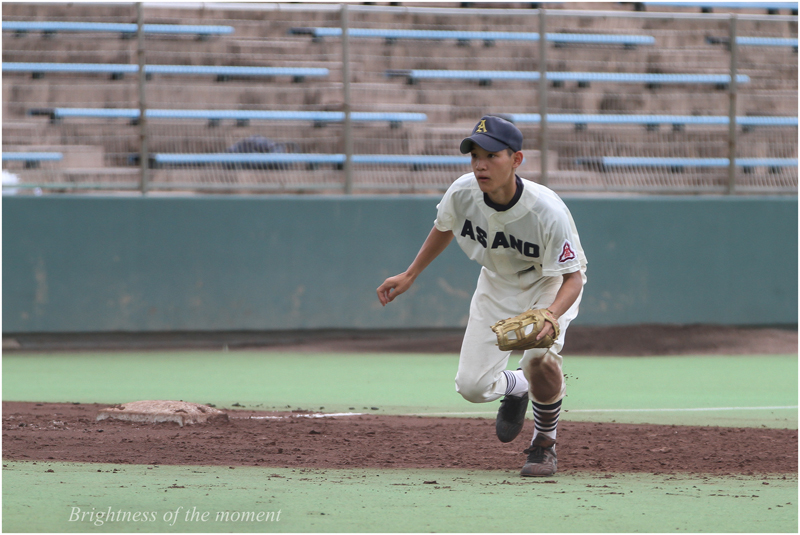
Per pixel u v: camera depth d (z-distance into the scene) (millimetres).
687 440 21281
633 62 54219
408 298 48438
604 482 15945
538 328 14984
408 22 52719
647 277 49812
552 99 52812
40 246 45250
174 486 14953
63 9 48688
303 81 51062
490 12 52188
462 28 53125
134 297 46250
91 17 49000
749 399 30500
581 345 46406
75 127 47781
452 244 48656
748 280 50531
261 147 49438
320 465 17547
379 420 24797
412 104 51906
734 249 50406
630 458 18766
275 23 51156
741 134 54031
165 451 18812
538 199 15914
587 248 49281
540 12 52094
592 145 52812
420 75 52281
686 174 52969
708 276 50250
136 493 14336
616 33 54344
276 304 47406
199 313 46781
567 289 15844
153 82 49094
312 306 47719
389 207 48156
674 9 61094
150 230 46344
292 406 28312
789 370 39219
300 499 14016
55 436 20578
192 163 48625
